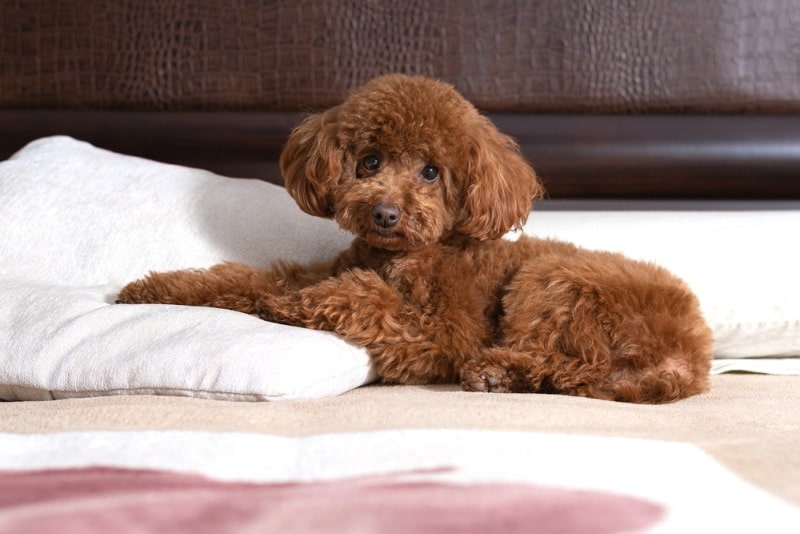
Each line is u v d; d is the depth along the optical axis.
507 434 0.90
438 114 1.15
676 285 1.17
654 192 1.51
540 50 1.52
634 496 0.82
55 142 1.39
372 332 1.12
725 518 0.80
